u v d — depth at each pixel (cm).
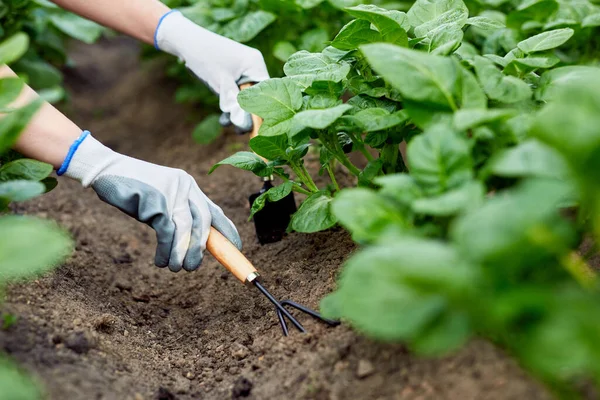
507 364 144
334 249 187
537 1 200
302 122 159
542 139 137
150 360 171
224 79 196
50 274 181
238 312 184
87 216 224
